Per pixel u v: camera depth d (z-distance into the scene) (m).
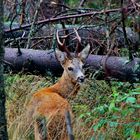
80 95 12.70
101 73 12.84
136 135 9.25
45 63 13.47
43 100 11.27
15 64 13.66
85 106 11.73
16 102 12.24
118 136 10.42
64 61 12.84
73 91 12.66
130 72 12.46
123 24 11.81
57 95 11.62
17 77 13.29
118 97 11.09
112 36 13.95
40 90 12.26
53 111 10.88
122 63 12.52
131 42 14.02
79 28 14.33
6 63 13.63
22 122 11.07
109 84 12.72
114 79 12.72
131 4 12.40
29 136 10.95
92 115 11.02
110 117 10.71
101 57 13.05
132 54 12.91
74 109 11.83
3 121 8.69
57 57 12.88
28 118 11.20
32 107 11.37
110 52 12.62
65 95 12.64
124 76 12.58
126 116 10.70
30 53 13.62
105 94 12.49
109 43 13.42
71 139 7.65
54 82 13.73
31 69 13.66
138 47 13.91
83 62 12.94
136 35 13.98
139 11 11.56
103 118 10.60
